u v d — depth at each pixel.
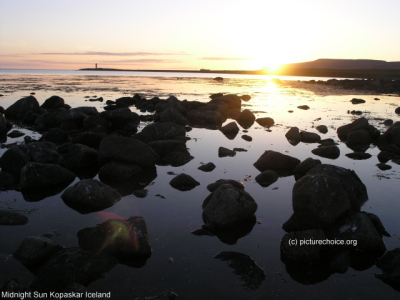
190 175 4.17
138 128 7.54
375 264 2.40
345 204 2.80
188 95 15.84
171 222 2.94
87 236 2.60
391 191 3.73
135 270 2.28
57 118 7.46
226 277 2.22
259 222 2.96
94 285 2.13
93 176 4.11
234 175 4.19
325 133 7.22
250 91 19.92
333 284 2.19
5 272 2.23
